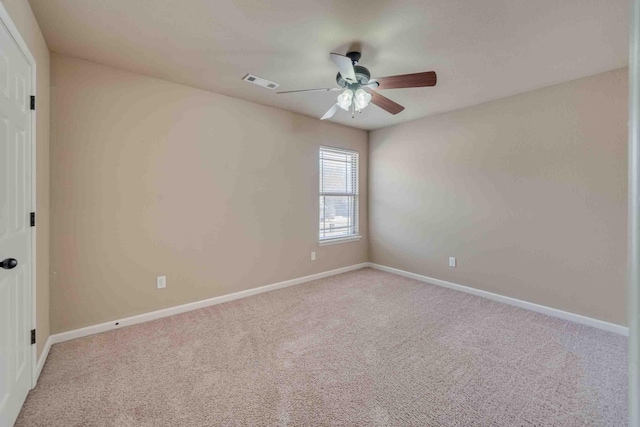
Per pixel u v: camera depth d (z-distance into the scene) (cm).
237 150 331
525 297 308
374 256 475
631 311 52
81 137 241
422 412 160
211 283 315
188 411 161
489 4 175
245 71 263
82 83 241
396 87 232
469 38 209
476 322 272
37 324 190
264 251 359
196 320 277
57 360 208
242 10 182
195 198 302
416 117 398
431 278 396
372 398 171
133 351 221
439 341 237
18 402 156
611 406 164
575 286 275
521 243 309
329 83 288
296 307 309
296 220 390
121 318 262
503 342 235
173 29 201
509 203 318
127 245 264
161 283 283
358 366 202
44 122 209
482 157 339
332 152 440
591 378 189
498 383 184
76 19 189
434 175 388
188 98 295
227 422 153
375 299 333
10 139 147
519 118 308
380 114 384
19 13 158
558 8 178
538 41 212
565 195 279
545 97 290
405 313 293
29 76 175
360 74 226
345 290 365
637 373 50
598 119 260
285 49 226
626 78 247
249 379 188
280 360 209
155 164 277
